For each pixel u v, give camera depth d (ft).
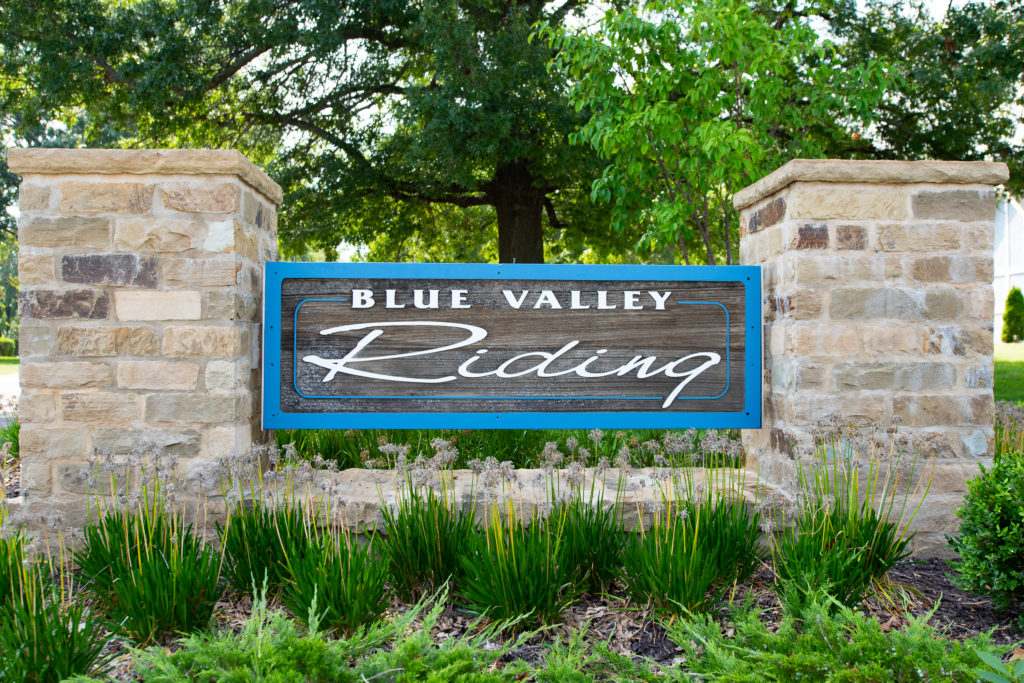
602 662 8.37
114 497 10.79
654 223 24.72
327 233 45.96
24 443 12.39
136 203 12.46
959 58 35.81
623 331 14.16
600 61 21.16
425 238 53.31
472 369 13.98
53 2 33.40
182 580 9.29
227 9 37.91
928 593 11.20
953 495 13.12
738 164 20.21
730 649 8.04
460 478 14.02
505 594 9.56
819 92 22.63
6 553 9.66
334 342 13.78
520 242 41.55
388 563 9.96
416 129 37.04
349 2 36.76
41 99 36.58
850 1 37.42
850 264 13.08
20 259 12.36
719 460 15.90
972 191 13.25
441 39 32.63
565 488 12.97
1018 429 15.49
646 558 10.12
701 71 21.22
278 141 46.09
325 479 12.54
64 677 7.75
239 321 12.84
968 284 13.24
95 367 12.46
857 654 7.07
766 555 11.76
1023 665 6.23
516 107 33.22
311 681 6.97
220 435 12.51
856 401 13.05
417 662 7.15
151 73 33.17
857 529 11.04
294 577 9.70
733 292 14.26
